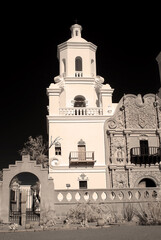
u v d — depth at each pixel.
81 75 41.56
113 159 34.50
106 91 37.53
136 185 33.91
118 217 25.00
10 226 19.52
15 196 28.88
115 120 36.03
